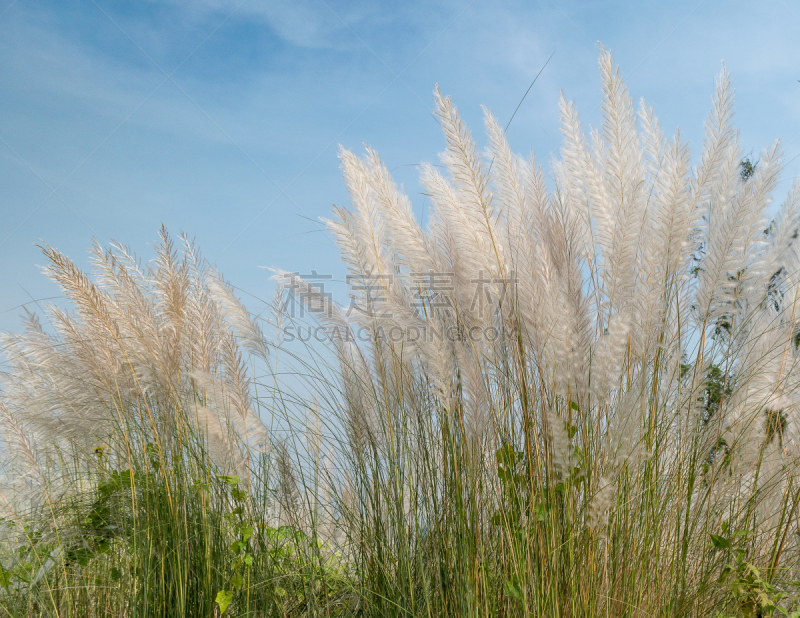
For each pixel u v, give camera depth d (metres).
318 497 2.97
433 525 2.53
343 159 2.55
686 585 2.29
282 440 3.06
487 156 2.50
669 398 2.42
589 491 2.21
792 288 2.71
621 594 2.17
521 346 2.43
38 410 3.02
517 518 2.29
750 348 2.58
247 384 2.83
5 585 2.56
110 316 2.73
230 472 2.78
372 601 2.57
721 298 2.45
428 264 2.48
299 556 2.88
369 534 2.72
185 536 2.60
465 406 2.38
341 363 2.89
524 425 2.39
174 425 2.84
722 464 2.48
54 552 2.69
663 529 2.31
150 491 2.71
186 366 2.96
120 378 2.82
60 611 2.59
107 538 2.74
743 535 2.39
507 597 2.23
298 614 2.77
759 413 2.52
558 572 2.16
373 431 2.81
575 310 2.29
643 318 2.35
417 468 2.63
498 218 2.44
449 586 2.43
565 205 2.61
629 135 2.55
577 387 2.26
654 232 2.42
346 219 2.53
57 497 3.01
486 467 2.45
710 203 2.53
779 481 2.50
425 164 2.46
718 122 2.44
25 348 2.99
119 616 2.56
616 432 2.08
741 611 2.22
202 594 2.54
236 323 2.88
